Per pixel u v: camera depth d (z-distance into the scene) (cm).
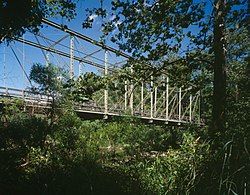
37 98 2550
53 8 1132
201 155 505
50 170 699
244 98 633
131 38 1156
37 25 1170
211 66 1239
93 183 638
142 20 1107
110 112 3844
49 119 1922
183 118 5241
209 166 449
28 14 1098
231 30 1018
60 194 632
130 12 1105
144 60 1203
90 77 1241
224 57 1091
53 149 1064
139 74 1270
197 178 459
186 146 627
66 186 639
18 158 779
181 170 525
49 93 2891
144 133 2091
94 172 687
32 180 662
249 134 438
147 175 662
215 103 1062
